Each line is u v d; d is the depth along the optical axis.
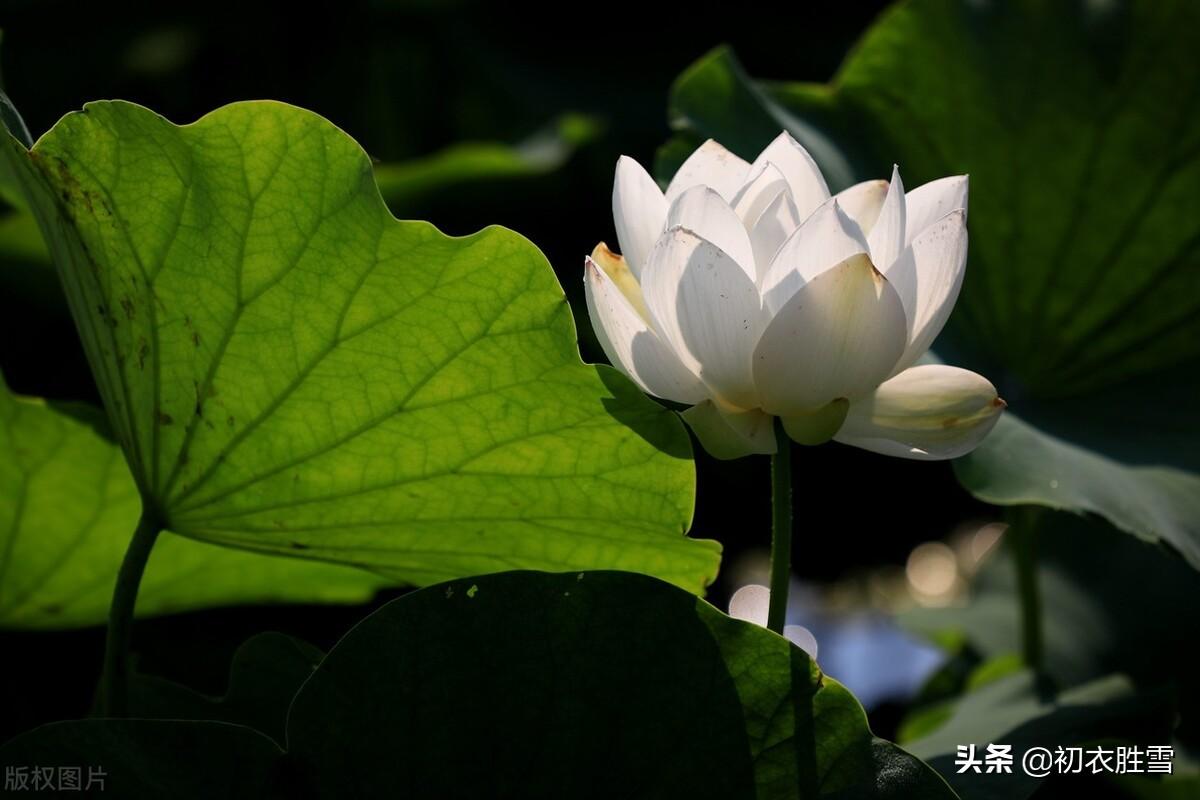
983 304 2.10
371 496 1.77
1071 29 2.09
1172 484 1.96
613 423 1.73
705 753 1.68
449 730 1.68
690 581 1.82
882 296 1.69
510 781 1.68
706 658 1.69
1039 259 2.09
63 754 1.66
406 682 1.68
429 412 1.74
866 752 1.68
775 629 1.75
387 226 1.69
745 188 1.74
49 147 1.69
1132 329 2.07
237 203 1.70
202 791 1.67
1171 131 2.06
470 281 1.70
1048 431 2.00
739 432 1.73
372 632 1.69
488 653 1.69
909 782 1.68
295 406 1.74
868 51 2.13
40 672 2.04
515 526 1.79
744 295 1.70
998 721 1.91
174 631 2.05
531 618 1.69
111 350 1.74
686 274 1.70
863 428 1.74
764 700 1.69
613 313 1.73
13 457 1.86
